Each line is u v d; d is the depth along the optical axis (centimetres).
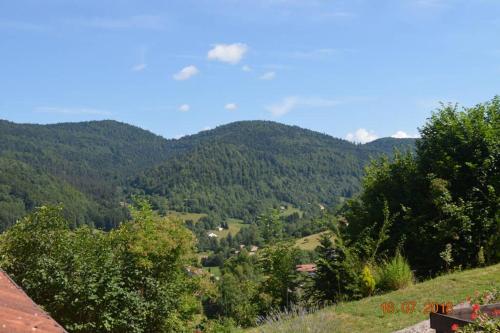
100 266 1162
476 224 1628
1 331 254
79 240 1255
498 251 1562
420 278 1620
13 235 1196
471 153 1736
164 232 1500
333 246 1609
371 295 1416
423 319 1012
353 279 1492
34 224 1200
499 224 1564
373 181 2017
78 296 1089
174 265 1512
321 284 1602
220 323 1728
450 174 1755
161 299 1340
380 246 1794
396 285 1405
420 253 1758
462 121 1812
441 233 1630
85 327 1098
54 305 1091
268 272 1902
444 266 1672
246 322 1817
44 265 1115
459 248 1655
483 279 1286
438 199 1667
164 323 1354
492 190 1606
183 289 1541
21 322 280
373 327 1012
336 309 1214
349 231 1902
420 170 1869
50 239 1191
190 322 1627
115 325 1153
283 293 1825
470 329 507
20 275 1127
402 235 1734
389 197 1902
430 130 1927
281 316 1197
